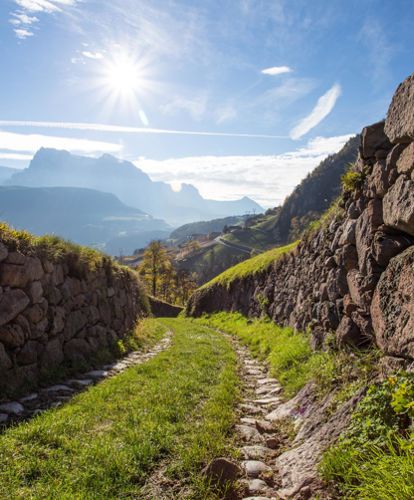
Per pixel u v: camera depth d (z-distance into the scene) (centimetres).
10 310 898
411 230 556
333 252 1016
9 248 950
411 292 502
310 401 739
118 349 1454
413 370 473
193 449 580
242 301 2853
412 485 323
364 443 448
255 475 534
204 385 966
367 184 775
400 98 567
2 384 810
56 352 1071
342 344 804
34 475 492
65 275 1237
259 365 1321
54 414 702
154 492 485
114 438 624
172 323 3250
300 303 1452
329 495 431
